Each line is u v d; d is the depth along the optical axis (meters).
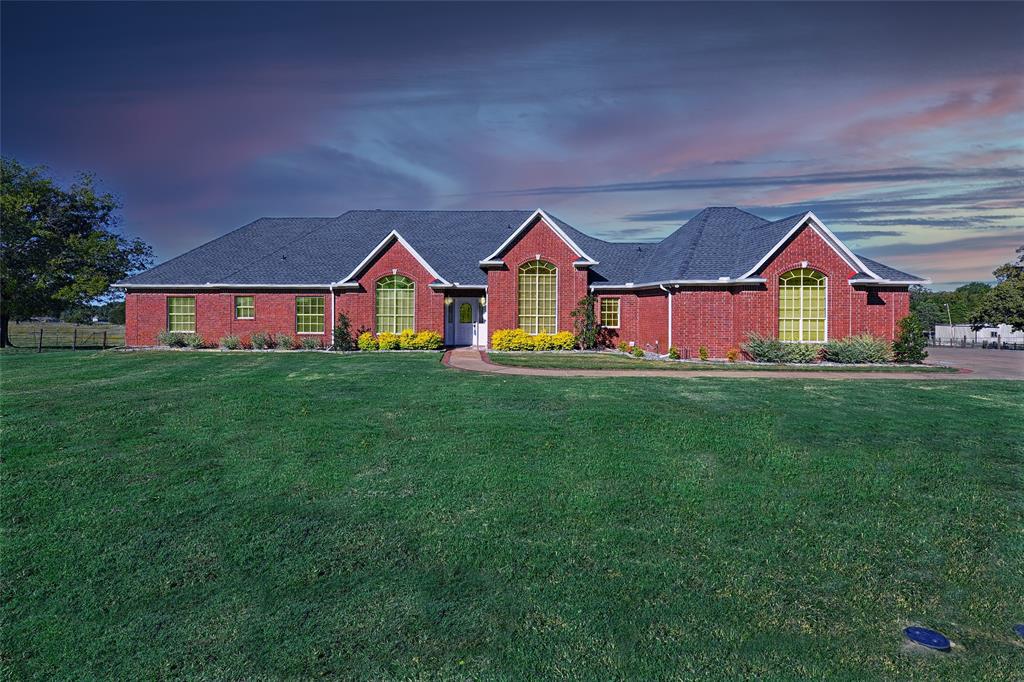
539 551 6.58
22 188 39.72
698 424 11.61
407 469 9.14
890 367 22.52
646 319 28.30
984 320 54.44
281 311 31.00
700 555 6.53
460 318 31.44
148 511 7.64
